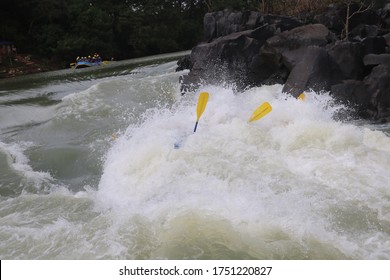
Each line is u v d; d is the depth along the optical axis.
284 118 5.64
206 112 6.08
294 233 3.08
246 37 9.30
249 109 6.39
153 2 34.94
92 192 4.49
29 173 5.36
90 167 5.47
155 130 5.42
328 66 7.52
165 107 8.49
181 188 3.89
